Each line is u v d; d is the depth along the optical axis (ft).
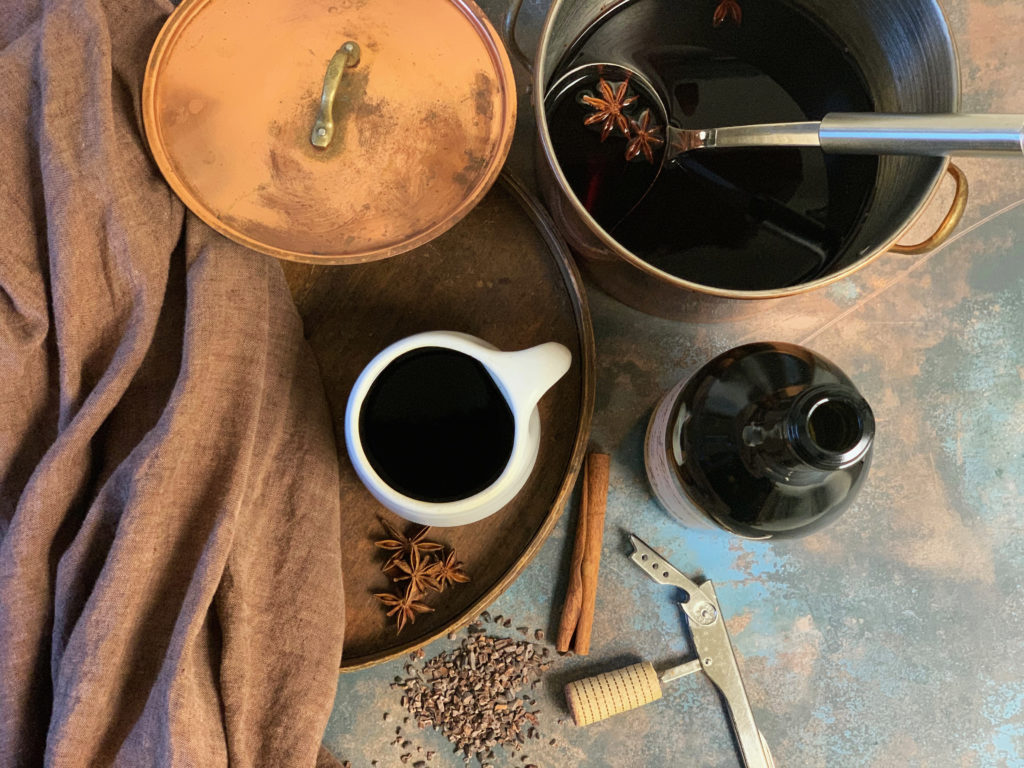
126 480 0.98
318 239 1.01
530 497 1.16
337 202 1.01
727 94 1.11
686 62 1.11
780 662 1.33
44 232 1.02
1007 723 1.32
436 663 1.31
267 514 1.07
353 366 1.16
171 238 1.03
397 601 1.14
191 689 0.96
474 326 1.16
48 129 0.98
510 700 1.31
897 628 1.33
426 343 0.96
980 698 1.33
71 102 0.99
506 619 1.31
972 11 1.35
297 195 1.00
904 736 1.32
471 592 1.16
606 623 1.32
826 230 1.09
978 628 1.33
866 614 1.33
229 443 1.02
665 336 1.34
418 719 1.30
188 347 1.01
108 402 1.00
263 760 1.03
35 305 1.01
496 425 1.01
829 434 0.86
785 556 1.33
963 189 0.97
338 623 1.07
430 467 1.01
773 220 1.10
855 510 1.34
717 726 1.31
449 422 1.02
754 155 1.10
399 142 1.01
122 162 1.00
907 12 0.94
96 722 0.95
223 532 0.98
